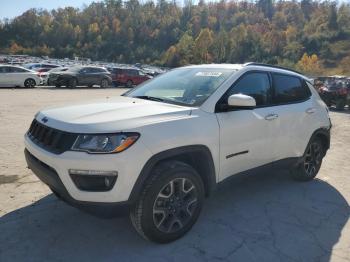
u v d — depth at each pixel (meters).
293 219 4.41
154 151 3.42
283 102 4.99
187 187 3.78
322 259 3.61
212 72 4.58
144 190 3.46
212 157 3.94
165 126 3.55
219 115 4.03
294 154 5.17
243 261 3.51
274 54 141.38
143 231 3.55
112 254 3.52
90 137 3.26
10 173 5.57
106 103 4.11
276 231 4.10
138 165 3.33
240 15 175.12
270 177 5.88
